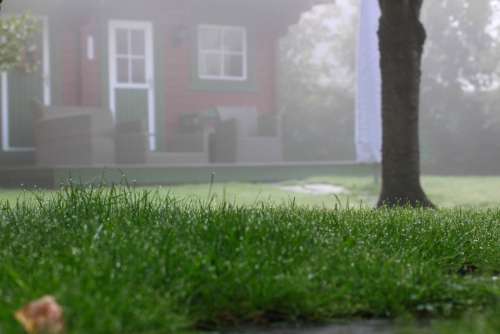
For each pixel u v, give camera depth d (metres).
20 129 14.29
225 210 4.91
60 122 12.34
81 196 5.14
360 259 3.51
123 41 15.07
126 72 15.09
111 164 12.34
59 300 2.43
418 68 8.40
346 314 3.09
